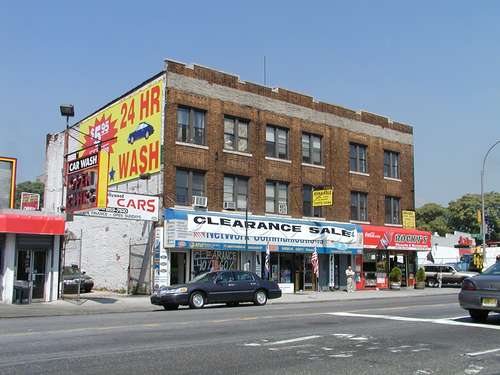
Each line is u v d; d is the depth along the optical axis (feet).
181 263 94.07
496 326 43.52
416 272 133.39
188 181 96.43
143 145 99.14
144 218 89.61
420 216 301.63
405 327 43.11
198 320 49.16
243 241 98.78
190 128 97.60
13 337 37.76
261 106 107.96
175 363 28.09
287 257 108.58
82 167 79.51
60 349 32.27
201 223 93.91
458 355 30.81
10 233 75.72
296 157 112.78
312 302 83.51
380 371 26.50
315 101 118.21
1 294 75.20
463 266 191.21
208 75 100.58
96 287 107.96
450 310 59.62
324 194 108.58
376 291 116.37
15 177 82.84
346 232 116.26
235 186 102.63
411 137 139.95
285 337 37.29
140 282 95.50
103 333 39.60
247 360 28.99
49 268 79.20
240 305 75.61
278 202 108.99
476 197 290.56
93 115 118.73
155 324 45.70
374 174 128.88
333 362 28.60
